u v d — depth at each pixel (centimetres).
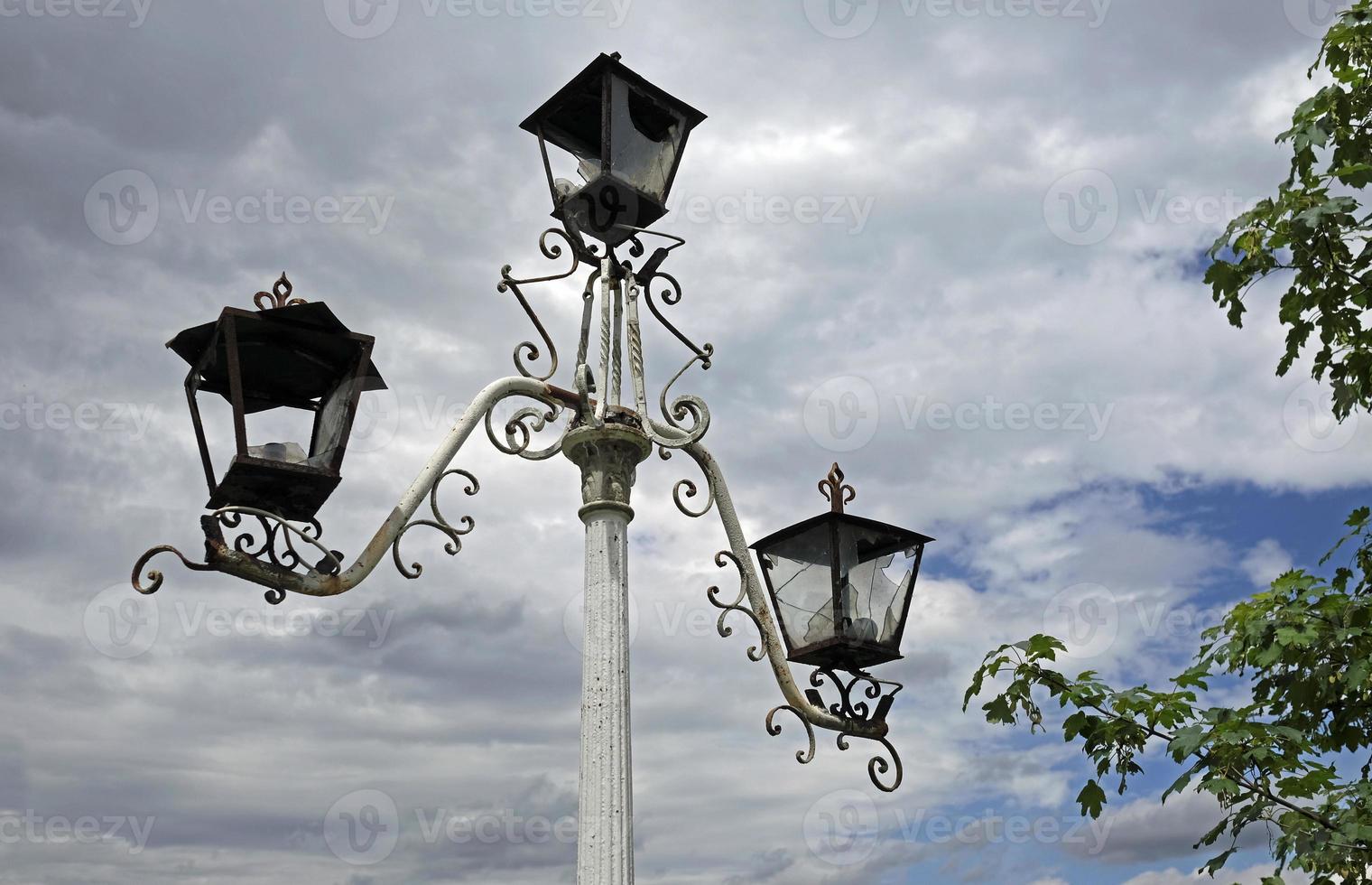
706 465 616
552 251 563
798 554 651
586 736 521
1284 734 482
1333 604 503
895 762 654
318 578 490
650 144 575
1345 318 543
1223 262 548
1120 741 515
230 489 481
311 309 482
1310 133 545
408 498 522
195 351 497
